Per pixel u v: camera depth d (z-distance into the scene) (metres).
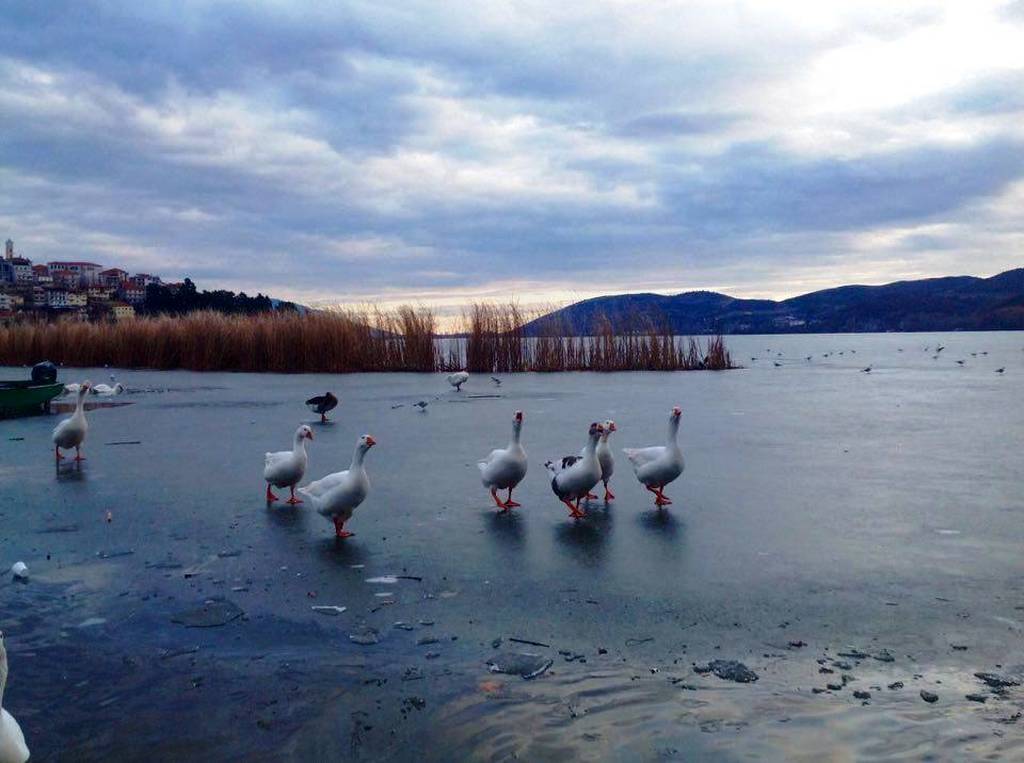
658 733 4.57
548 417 20.00
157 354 44.41
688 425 18.12
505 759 4.36
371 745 4.56
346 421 19.86
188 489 11.88
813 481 11.72
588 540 8.72
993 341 106.06
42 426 20.06
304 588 7.28
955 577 7.21
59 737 4.73
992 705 4.82
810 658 5.55
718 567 7.65
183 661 5.73
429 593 7.08
